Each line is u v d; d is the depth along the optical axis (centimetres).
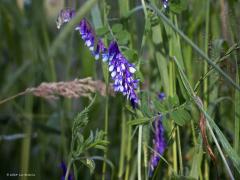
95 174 54
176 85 44
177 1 40
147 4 42
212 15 47
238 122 42
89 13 47
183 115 39
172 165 45
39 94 44
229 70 43
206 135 42
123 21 43
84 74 50
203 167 45
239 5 48
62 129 53
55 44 33
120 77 38
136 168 47
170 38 42
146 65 51
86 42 39
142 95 41
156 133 43
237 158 38
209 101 45
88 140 39
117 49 38
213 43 43
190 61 45
